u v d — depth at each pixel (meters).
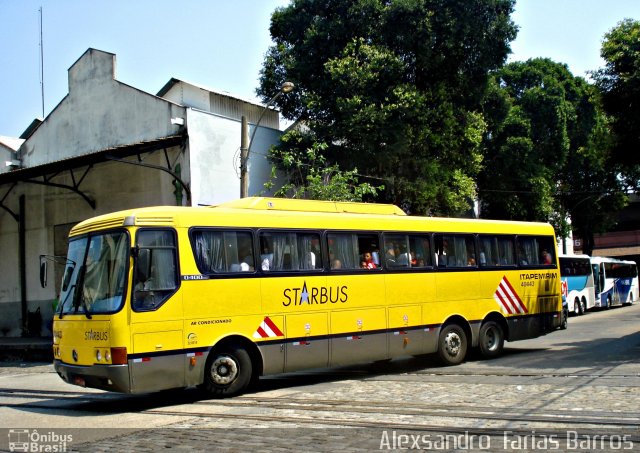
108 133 25.03
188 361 10.35
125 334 9.74
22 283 28.28
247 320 11.19
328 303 12.37
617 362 13.49
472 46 26.39
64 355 10.54
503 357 15.75
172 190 22.91
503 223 16.19
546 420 7.97
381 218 13.65
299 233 12.24
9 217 29.14
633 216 61.91
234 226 11.34
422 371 13.73
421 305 13.95
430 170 26.30
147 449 7.34
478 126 28.28
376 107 24.88
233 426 8.45
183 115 22.56
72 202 26.39
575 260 34.72
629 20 17.59
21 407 11.22
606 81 17.39
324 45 26.39
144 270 10.11
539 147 37.56
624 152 17.80
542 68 40.62
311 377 13.80
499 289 15.63
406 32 25.55
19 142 31.22
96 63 25.64
